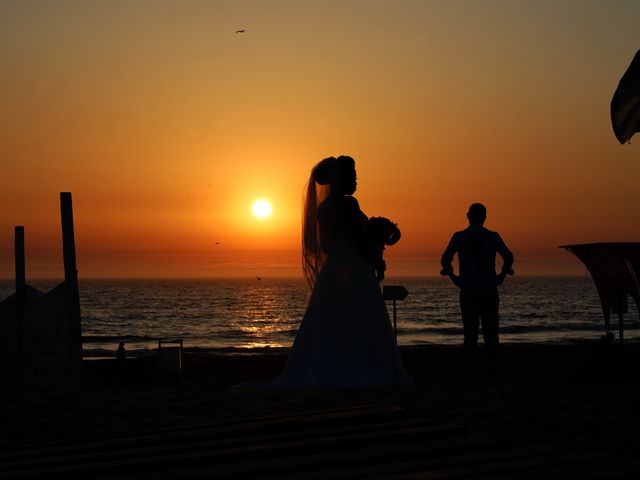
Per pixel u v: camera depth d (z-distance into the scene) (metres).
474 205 9.42
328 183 7.82
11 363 9.59
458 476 3.31
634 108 6.36
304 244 7.99
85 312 90.06
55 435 5.39
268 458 3.92
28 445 4.54
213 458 3.85
